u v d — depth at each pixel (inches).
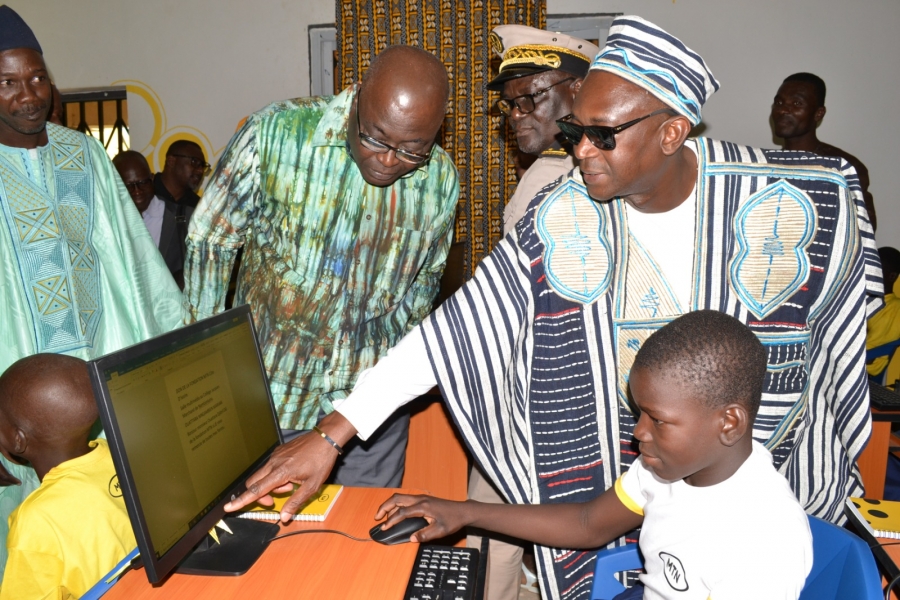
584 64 76.2
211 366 48.7
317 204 65.7
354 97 63.9
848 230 51.2
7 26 68.5
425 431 88.6
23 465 71.3
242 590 44.3
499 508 52.9
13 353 73.0
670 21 153.9
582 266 53.8
